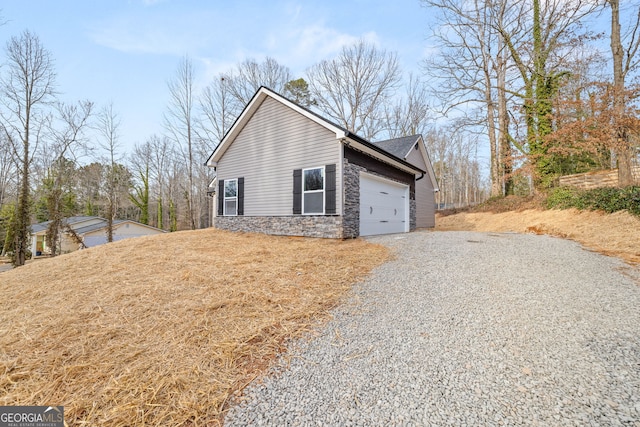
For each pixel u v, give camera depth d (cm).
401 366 217
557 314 293
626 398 176
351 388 196
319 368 220
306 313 315
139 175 3269
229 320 300
